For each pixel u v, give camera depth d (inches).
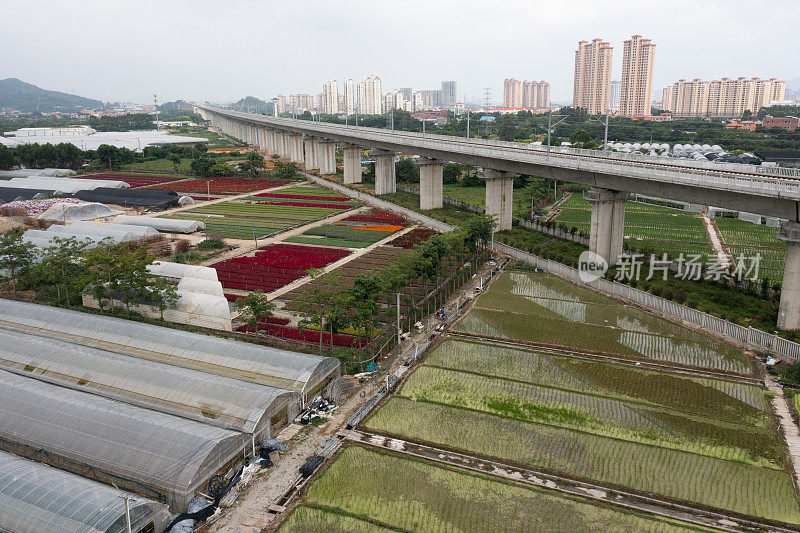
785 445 1459.2
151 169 7401.6
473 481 1314.0
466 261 3097.9
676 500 1247.5
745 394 1713.8
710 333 2162.9
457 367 1909.4
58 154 7317.9
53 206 4239.7
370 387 1771.7
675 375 1835.6
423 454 1429.6
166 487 1227.2
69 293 2583.7
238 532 1162.0
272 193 5767.7
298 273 2992.1
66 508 1087.0
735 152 7022.6
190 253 3260.3
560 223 3964.1
